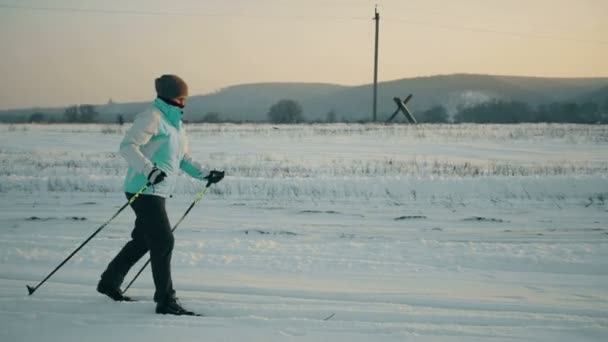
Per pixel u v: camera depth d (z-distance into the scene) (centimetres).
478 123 3791
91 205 998
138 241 460
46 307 449
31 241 668
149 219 433
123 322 412
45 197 1077
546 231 794
